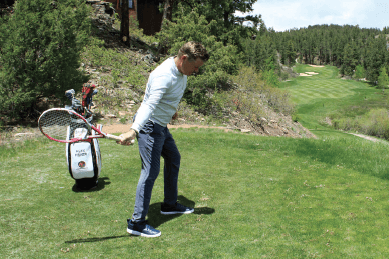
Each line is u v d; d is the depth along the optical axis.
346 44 196.88
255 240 3.06
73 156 4.25
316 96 106.62
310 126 62.31
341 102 96.75
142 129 3.16
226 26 30.14
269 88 31.78
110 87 15.56
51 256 2.76
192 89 19.22
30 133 8.99
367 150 7.16
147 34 32.94
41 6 9.91
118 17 27.50
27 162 5.80
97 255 2.80
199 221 3.53
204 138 8.48
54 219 3.52
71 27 10.20
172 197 3.69
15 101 9.54
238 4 30.86
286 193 4.41
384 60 141.38
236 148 7.52
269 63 132.50
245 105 22.17
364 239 3.03
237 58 27.92
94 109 12.98
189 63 3.03
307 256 2.75
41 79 9.91
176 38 19.03
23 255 2.76
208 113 18.53
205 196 4.33
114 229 3.33
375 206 3.84
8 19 9.85
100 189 4.53
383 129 62.19
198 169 5.70
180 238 3.13
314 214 3.65
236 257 2.76
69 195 4.27
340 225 3.34
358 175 5.27
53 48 9.75
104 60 18.17
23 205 3.88
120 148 7.14
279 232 3.22
